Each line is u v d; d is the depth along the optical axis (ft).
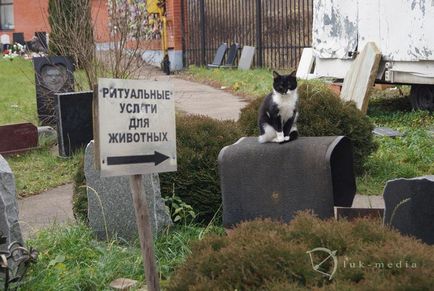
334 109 31.24
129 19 48.70
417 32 43.27
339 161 24.09
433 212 17.53
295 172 22.27
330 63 53.06
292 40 75.87
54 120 49.11
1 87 74.54
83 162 26.86
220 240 15.49
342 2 50.26
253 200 23.08
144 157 15.30
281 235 15.11
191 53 93.66
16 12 141.18
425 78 43.68
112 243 22.70
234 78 70.03
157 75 85.76
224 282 13.70
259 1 77.46
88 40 46.93
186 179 25.91
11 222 19.93
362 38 48.39
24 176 37.91
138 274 20.71
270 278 13.50
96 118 14.66
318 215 21.80
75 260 21.85
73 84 49.44
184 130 27.02
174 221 24.98
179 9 93.76
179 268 16.24
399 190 18.15
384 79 46.29
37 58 48.96
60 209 31.22
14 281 18.61
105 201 24.44
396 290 12.52
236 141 26.21
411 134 38.91
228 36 86.38
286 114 23.22
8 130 42.60
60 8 51.47
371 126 32.42
